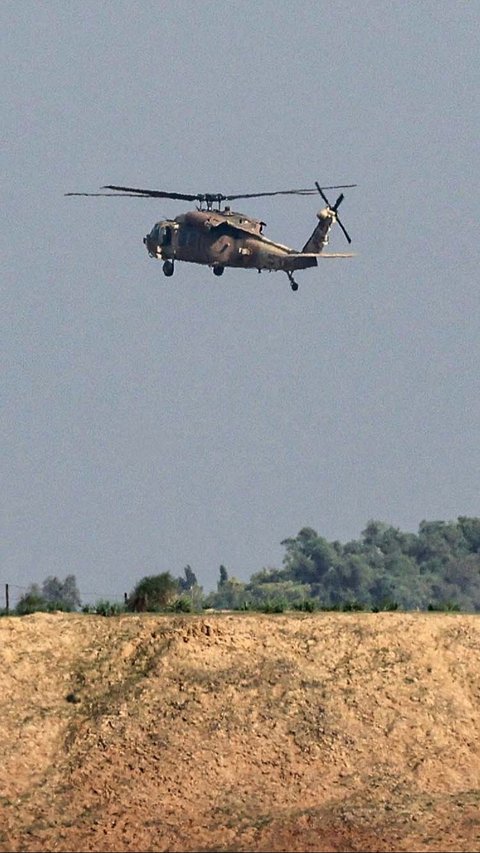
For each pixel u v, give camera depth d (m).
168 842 187.50
